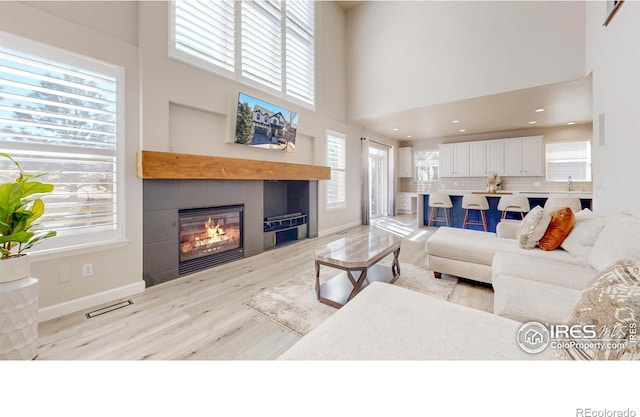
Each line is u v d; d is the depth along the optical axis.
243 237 3.61
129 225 2.47
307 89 4.73
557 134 6.49
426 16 4.69
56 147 2.07
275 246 4.20
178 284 2.72
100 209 2.30
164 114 2.68
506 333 0.99
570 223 2.31
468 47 4.30
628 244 1.46
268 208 4.51
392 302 1.25
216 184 3.23
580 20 3.45
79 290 2.18
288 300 2.36
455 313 1.15
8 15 1.85
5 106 1.84
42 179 2.01
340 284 2.65
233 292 2.54
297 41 4.48
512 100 4.43
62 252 2.06
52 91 2.03
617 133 2.26
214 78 3.17
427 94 4.72
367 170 6.54
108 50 2.31
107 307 2.22
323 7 5.06
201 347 1.70
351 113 5.73
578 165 6.30
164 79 2.68
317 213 5.05
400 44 5.00
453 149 7.75
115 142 2.38
